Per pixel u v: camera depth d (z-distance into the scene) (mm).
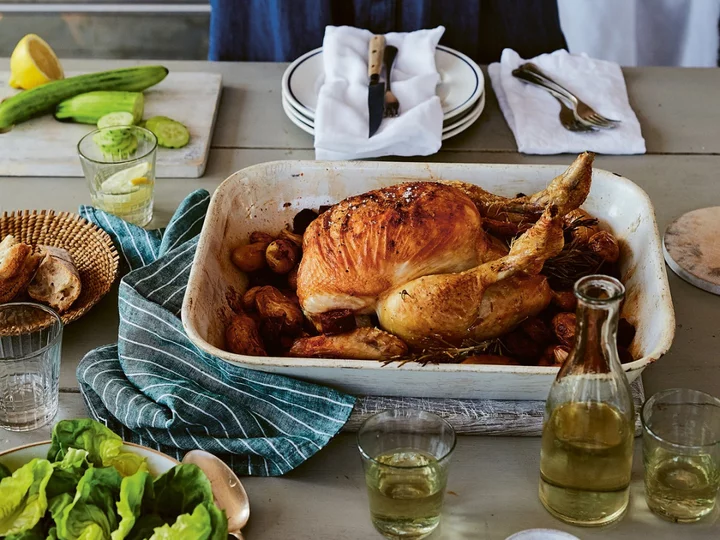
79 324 1424
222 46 2504
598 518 1066
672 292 1478
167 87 2035
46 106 1922
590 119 1879
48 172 1798
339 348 1220
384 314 1233
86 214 1602
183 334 1306
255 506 1124
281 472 1156
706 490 1048
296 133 1929
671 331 1161
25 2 3117
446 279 1197
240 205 1479
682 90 2059
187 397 1198
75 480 1015
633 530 1080
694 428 1098
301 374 1186
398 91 1894
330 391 1195
